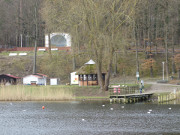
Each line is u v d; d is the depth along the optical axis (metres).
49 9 84.50
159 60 149.12
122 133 42.91
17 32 172.12
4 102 79.75
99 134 42.56
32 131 44.81
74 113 60.59
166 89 98.50
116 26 84.81
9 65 140.25
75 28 81.50
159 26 156.75
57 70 110.81
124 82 112.69
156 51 153.25
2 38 176.75
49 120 53.31
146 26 137.00
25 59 145.88
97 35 80.06
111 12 79.94
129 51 151.88
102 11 79.62
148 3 129.50
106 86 89.12
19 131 44.91
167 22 148.88
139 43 157.12
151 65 131.88
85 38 83.44
